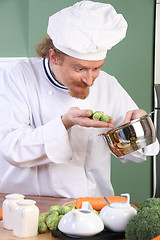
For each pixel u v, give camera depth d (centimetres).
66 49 188
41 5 397
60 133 205
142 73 377
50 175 226
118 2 377
